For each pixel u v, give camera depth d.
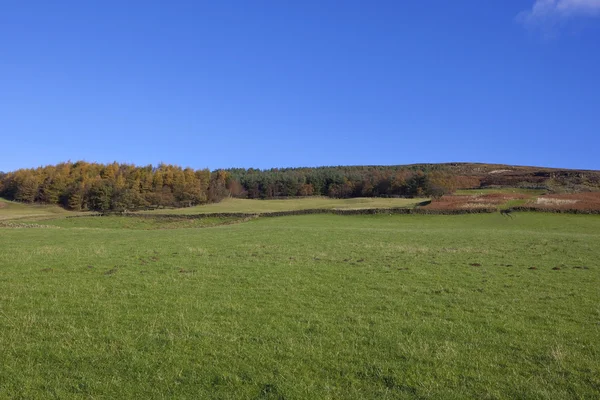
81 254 23.72
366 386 8.60
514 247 29.02
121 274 18.42
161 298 14.60
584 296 15.48
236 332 11.35
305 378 8.84
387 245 29.48
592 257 24.70
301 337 11.06
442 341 10.91
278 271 19.59
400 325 12.09
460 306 14.15
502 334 11.48
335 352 10.12
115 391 8.32
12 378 8.68
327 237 34.72
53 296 14.52
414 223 54.53
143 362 9.44
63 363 9.39
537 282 17.84
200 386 8.51
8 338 10.66
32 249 25.64
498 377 8.97
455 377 8.95
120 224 61.22
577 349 10.41
